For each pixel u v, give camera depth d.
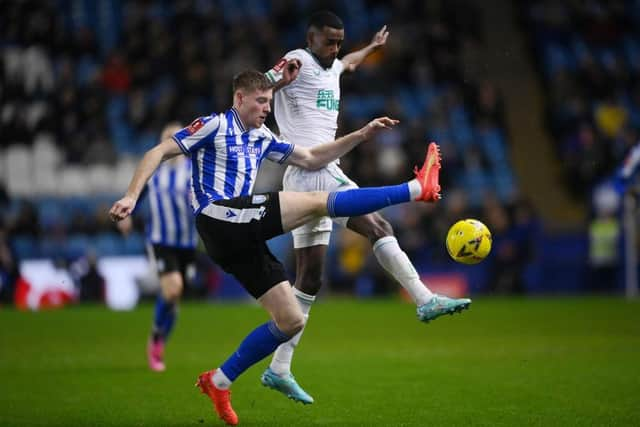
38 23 72.75
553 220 73.00
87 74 72.50
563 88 74.50
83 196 64.50
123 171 65.56
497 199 65.19
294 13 76.38
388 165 63.22
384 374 27.83
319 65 23.34
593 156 67.88
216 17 74.12
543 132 79.12
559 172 75.50
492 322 43.38
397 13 76.50
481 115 71.75
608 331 39.12
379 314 48.34
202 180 20.06
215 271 58.44
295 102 23.20
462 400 23.16
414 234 58.78
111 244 59.25
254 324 44.03
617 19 84.69
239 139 20.22
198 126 19.86
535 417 20.80
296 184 23.20
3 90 67.94
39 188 64.75
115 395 24.69
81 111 66.75
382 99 71.06
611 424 19.97
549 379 26.36
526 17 85.12
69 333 40.59
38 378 27.78
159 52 71.62
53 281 55.72
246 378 27.53
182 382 26.97
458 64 73.81
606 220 60.03
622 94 78.25
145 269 57.25
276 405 23.03
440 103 70.75
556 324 42.03
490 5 87.50
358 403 23.02
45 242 58.19
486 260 58.62
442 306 20.97
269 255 19.97
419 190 19.66
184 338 38.69
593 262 60.06
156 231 31.47
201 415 21.78
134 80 71.25
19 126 65.75
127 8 78.94
